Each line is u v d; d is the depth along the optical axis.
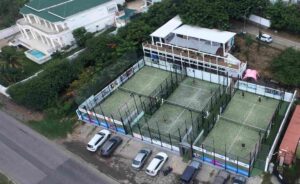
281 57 69.19
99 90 75.62
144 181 55.50
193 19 80.75
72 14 90.12
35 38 100.00
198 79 74.81
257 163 54.22
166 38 81.00
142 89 74.44
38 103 72.88
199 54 75.06
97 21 95.62
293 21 77.94
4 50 91.00
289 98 64.00
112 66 78.12
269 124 59.22
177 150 58.69
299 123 57.38
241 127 61.00
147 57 81.44
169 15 88.38
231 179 53.22
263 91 66.44
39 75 77.31
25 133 69.44
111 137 64.38
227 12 81.69
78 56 83.12
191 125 63.06
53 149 64.56
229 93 68.25
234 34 76.62
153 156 59.38
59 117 72.00
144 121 66.25
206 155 55.69
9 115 75.31
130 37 83.00
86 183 56.72
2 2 116.94
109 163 59.75
